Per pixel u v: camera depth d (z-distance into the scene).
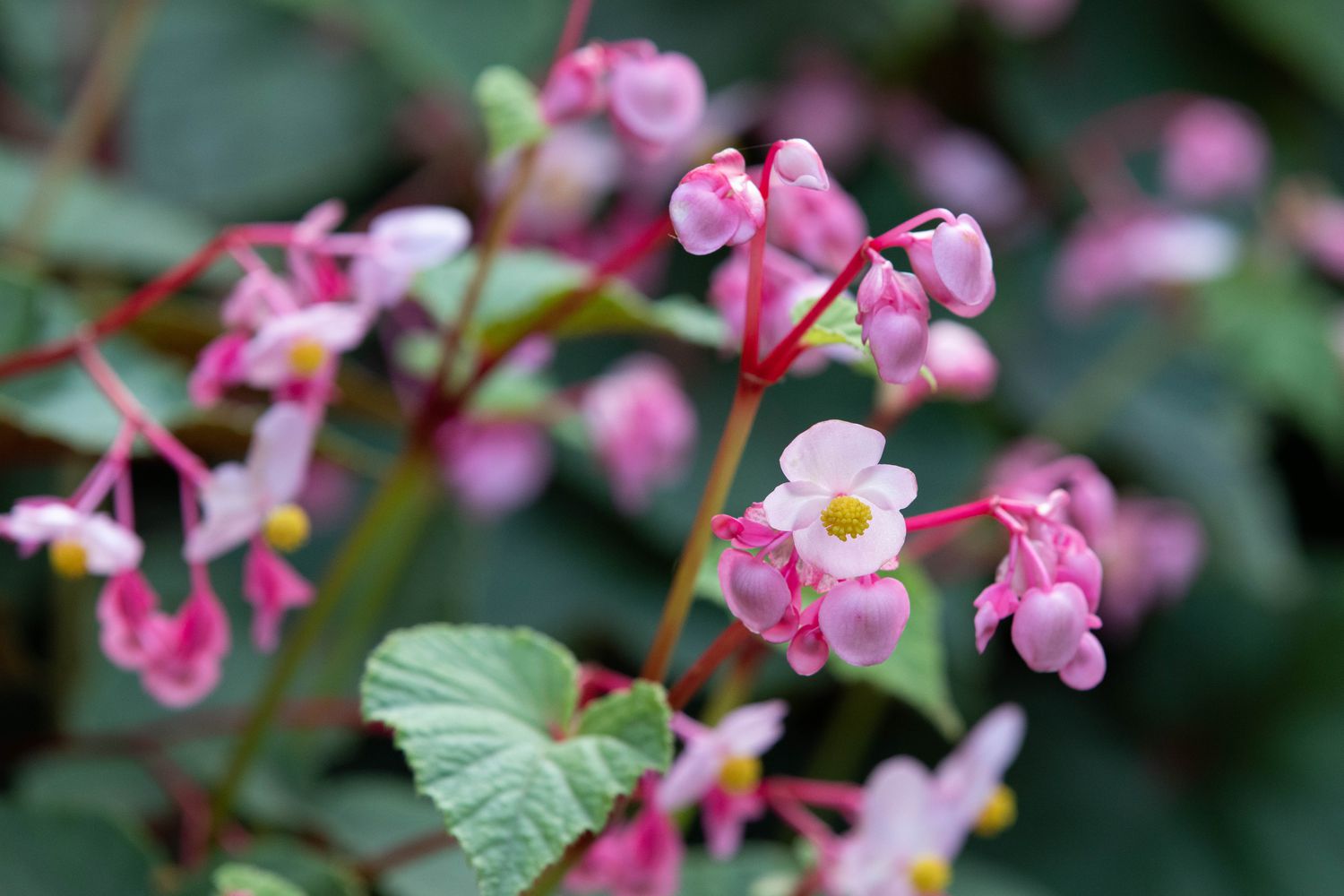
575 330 1.07
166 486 1.47
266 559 0.97
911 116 1.94
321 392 0.98
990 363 1.00
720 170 0.86
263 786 1.11
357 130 1.87
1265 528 1.98
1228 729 2.04
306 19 1.94
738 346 0.99
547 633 1.71
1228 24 2.32
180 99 1.85
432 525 1.45
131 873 0.99
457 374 1.11
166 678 0.96
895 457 1.86
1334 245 1.95
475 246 1.74
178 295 1.52
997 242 2.00
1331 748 1.99
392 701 0.89
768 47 1.88
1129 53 2.25
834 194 0.98
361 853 1.08
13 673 1.18
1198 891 1.91
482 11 1.77
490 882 0.86
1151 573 1.75
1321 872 1.91
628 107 0.98
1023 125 2.06
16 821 0.99
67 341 0.97
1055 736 1.98
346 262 1.23
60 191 1.46
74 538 0.94
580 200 1.57
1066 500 0.86
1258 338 1.87
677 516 1.79
